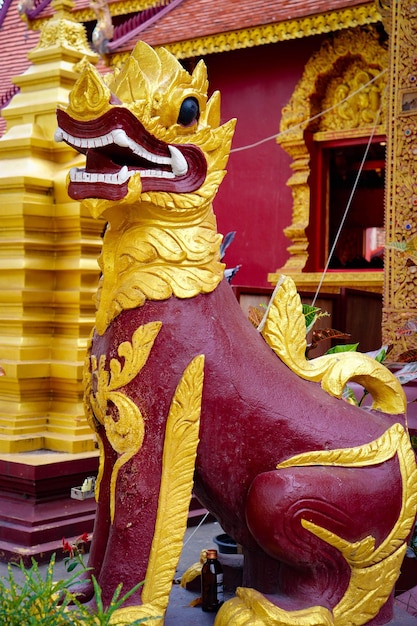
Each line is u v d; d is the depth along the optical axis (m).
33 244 6.30
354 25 10.68
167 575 2.84
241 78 13.36
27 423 6.21
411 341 6.62
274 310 3.16
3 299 6.37
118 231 3.03
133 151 2.83
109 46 12.12
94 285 6.46
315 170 12.87
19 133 6.59
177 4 12.75
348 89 12.49
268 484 2.86
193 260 2.95
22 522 5.45
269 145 13.12
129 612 2.78
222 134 3.06
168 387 2.87
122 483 2.87
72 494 5.06
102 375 2.95
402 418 3.32
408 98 6.82
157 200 2.90
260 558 3.16
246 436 2.92
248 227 13.27
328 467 2.96
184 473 2.85
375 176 15.07
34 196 6.30
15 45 16.39
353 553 2.94
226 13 11.93
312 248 12.77
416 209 6.73
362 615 3.01
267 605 2.79
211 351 2.91
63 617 2.74
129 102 2.90
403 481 3.09
